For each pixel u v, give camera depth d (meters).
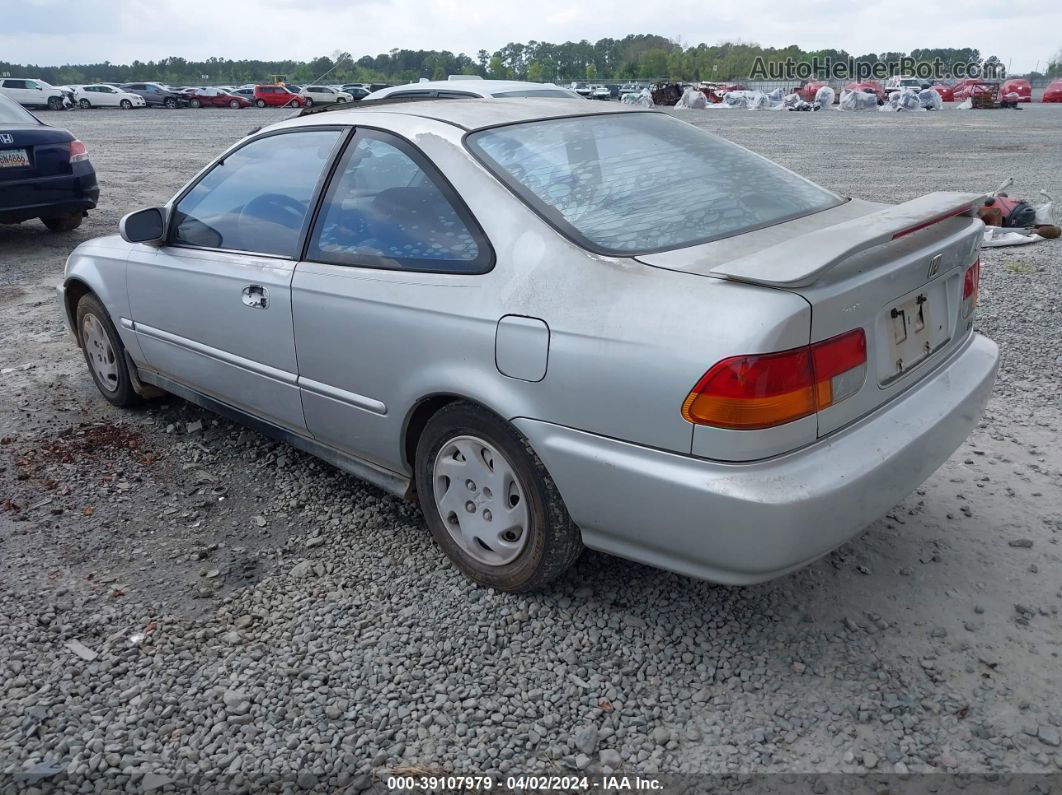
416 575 3.23
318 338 3.30
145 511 3.73
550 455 2.65
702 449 2.35
